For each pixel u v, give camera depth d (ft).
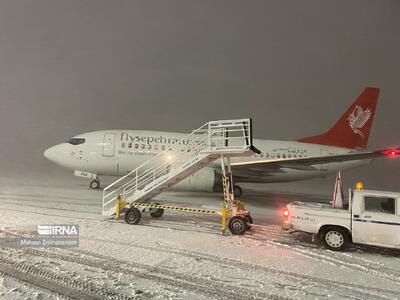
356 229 28.71
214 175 52.26
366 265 26.43
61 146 66.03
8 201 49.93
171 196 64.13
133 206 39.22
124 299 18.06
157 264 24.20
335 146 72.49
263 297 19.25
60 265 22.91
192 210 36.78
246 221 35.17
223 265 24.71
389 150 50.88
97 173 66.80
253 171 62.80
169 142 62.95
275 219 46.44
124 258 25.16
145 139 63.67
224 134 37.70
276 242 32.53
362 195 29.22
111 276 21.39
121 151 63.05
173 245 29.60
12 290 18.57
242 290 20.15
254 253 28.32
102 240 29.99
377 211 28.55
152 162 61.72
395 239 27.35
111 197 58.39
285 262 26.25
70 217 40.01
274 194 81.97
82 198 56.59
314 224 30.35
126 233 33.17
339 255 28.89
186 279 21.52
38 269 21.97
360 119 73.31
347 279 23.02
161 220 40.86
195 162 36.99
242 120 36.24
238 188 72.02
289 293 20.01
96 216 41.65
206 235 34.17
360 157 54.13
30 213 41.14
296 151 67.67
